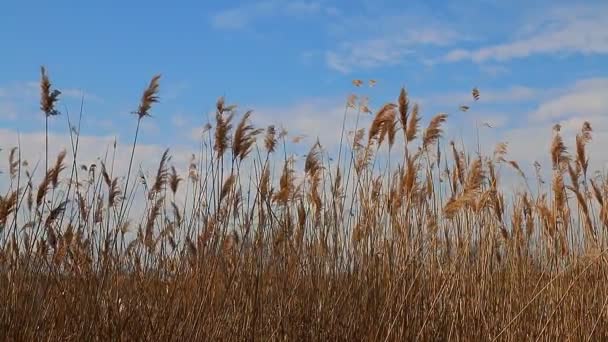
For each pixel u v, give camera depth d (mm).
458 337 6199
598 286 6609
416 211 6469
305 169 6547
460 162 6855
